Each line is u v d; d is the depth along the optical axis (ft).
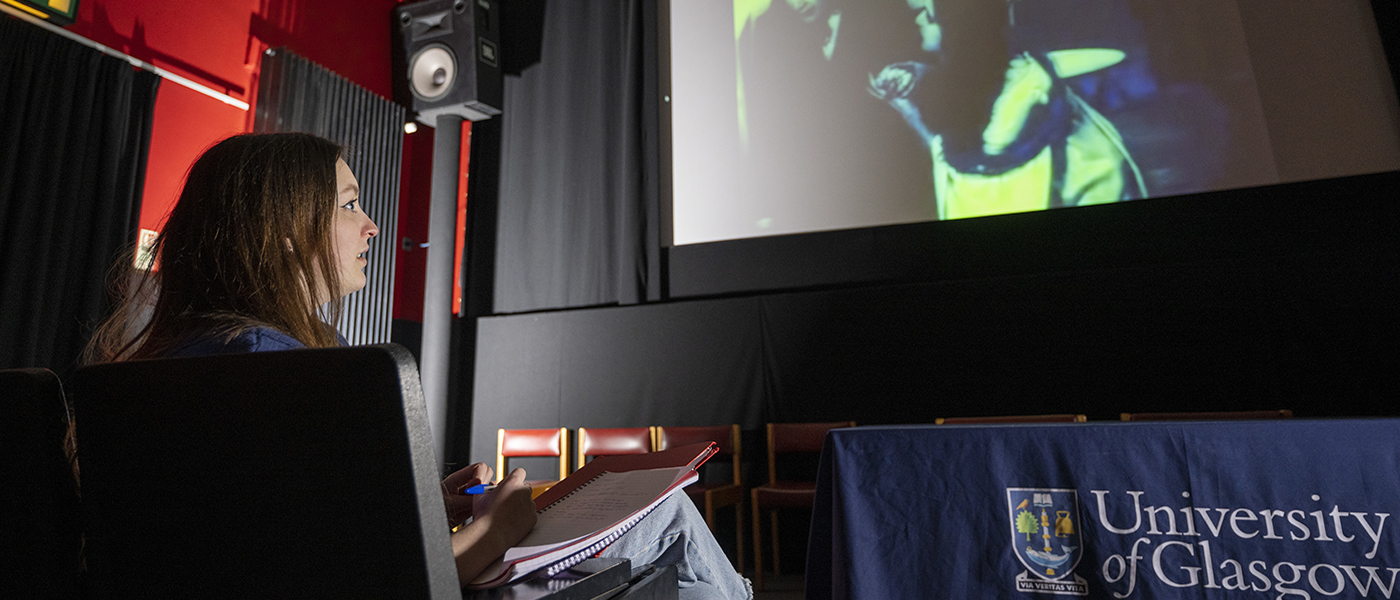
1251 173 11.02
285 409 1.30
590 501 1.97
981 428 3.65
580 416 14.35
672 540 3.06
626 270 14.06
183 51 12.36
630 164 14.32
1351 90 10.75
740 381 13.37
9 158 9.77
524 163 15.70
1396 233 10.29
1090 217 11.79
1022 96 12.28
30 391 1.58
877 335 12.63
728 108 14.05
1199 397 10.80
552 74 15.74
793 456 12.62
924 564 3.63
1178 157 11.37
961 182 12.44
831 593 4.14
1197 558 3.19
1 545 1.62
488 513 1.74
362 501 1.27
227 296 1.88
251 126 13.37
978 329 12.07
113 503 1.49
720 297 14.05
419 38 15.56
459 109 15.28
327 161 2.17
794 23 13.88
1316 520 3.05
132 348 1.95
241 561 1.37
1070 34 12.15
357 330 14.35
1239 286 10.84
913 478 3.73
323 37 14.92
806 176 13.39
